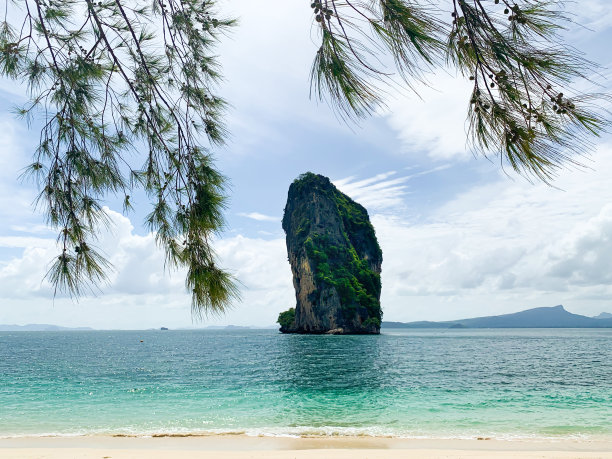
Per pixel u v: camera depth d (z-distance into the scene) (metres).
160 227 2.43
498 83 1.39
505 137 1.39
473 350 60.66
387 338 107.19
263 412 15.98
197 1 2.59
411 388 22.77
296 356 49.78
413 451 9.59
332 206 141.88
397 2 1.43
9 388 23.11
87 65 2.48
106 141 2.56
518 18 1.33
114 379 27.38
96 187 2.50
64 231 2.30
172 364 39.34
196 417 15.00
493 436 11.85
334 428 12.99
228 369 34.41
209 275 2.25
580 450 10.04
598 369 33.22
